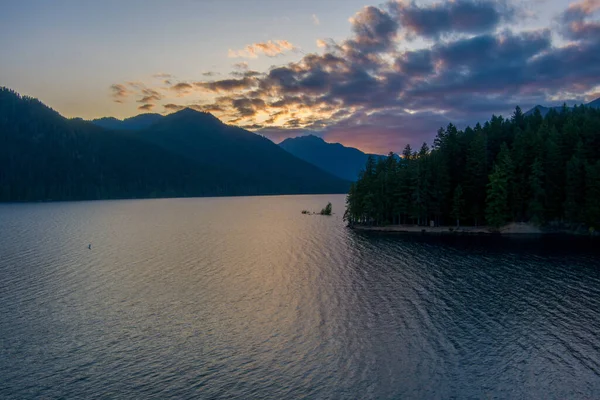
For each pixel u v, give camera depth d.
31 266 73.00
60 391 31.16
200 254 85.81
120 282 61.34
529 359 35.06
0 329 42.75
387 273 65.19
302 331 41.69
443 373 33.00
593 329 40.88
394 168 140.38
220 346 38.53
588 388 30.61
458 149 127.12
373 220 134.75
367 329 41.88
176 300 52.22
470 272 64.88
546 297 51.03
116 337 40.75
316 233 121.12
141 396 30.39
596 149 114.19
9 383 32.31
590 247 86.94
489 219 112.56
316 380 32.25
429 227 121.19
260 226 145.25
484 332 40.66
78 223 158.50
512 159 117.81
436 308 47.69
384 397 29.78
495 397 29.64
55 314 47.16
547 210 111.06
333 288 56.69
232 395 30.36
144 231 130.88
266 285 58.97
